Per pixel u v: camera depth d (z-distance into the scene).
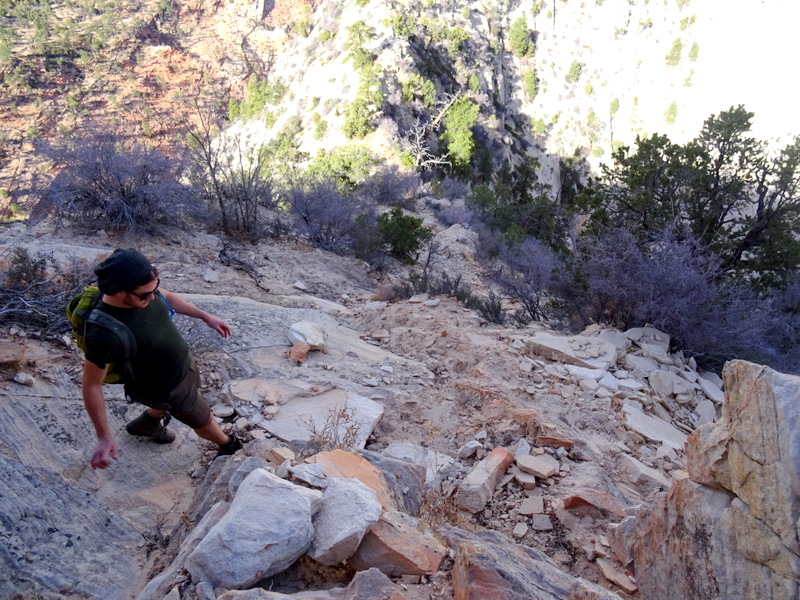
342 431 4.32
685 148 10.38
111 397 4.00
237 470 3.17
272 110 51.09
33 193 10.06
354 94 43.12
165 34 74.62
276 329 6.08
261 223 12.44
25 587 2.65
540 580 2.63
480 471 3.95
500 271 13.88
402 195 28.66
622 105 65.25
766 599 2.09
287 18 82.69
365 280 11.72
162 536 3.22
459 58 54.34
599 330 7.08
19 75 61.75
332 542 2.54
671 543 2.57
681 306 6.86
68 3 74.12
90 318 2.72
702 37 65.00
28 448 3.38
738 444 2.21
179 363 3.16
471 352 6.00
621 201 10.45
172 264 8.78
